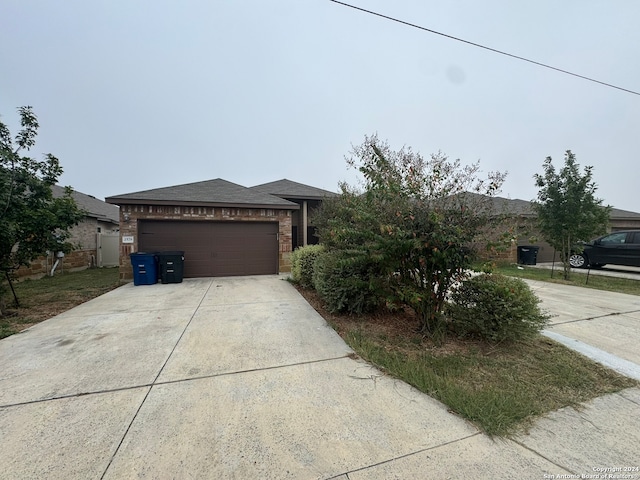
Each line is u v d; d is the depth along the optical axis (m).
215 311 5.17
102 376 2.82
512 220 3.60
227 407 2.31
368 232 3.44
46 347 3.56
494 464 1.73
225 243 9.32
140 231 8.67
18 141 5.36
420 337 3.77
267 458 1.77
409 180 3.64
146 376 2.83
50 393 2.52
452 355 3.30
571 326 4.37
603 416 2.25
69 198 6.12
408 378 2.73
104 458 1.77
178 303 5.77
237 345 3.62
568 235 8.34
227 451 1.83
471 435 2.00
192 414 2.22
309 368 3.01
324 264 5.16
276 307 5.43
